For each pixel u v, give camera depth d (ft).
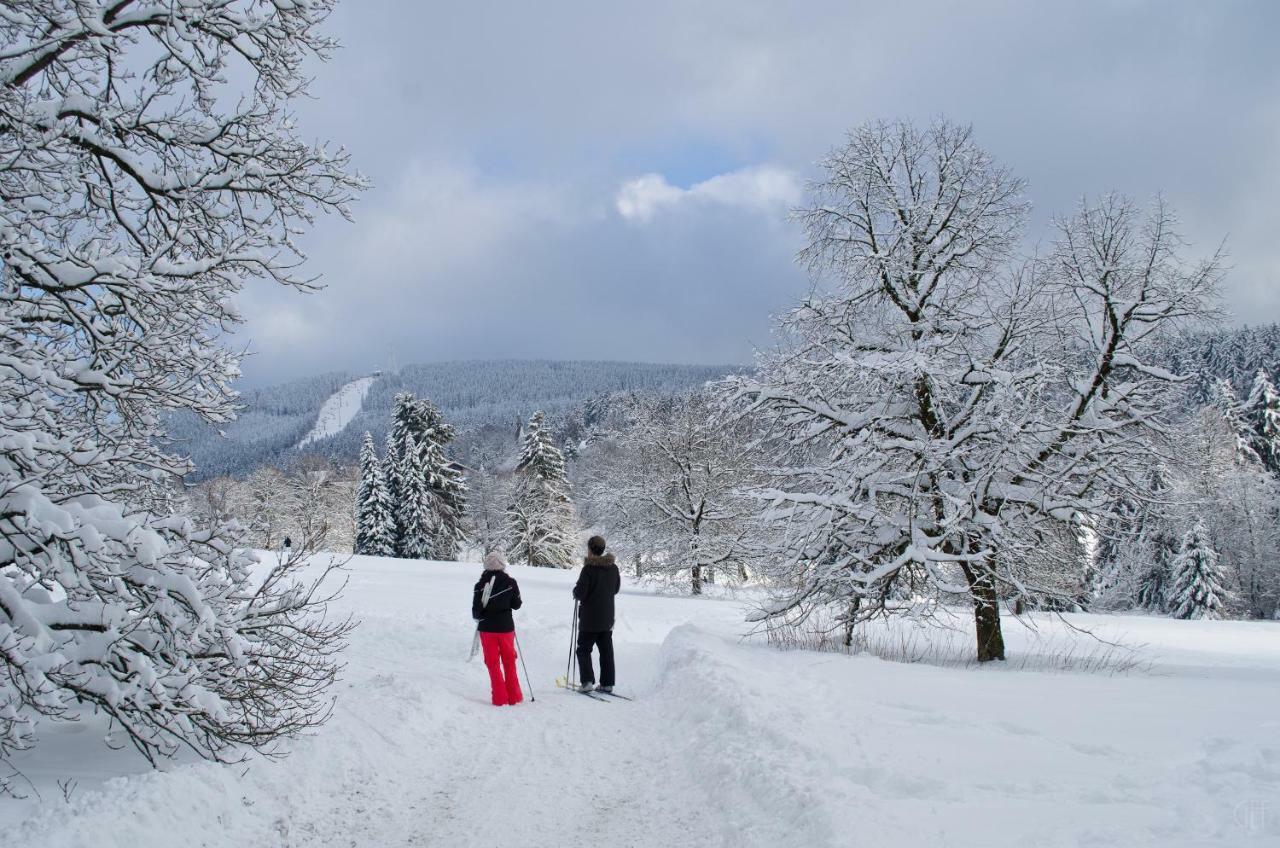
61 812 12.84
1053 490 41.78
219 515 17.57
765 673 28.60
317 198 24.11
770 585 49.57
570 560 180.55
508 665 27.30
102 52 20.86
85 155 21.34
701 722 23.04
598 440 194.08
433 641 44.88
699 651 32.91
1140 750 17.13
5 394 16.21
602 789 18.04
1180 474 44.68
